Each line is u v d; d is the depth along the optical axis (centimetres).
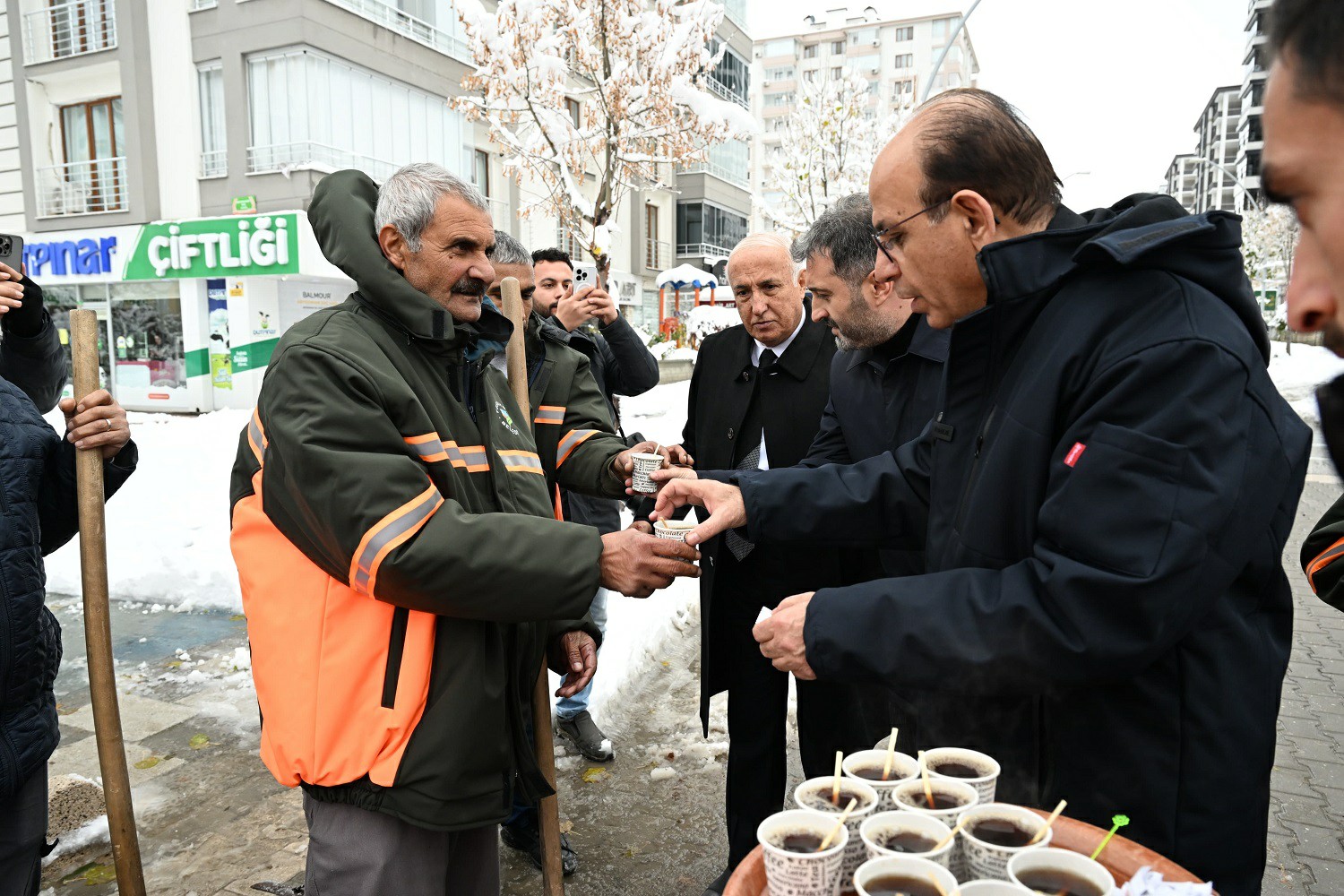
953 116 130
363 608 153
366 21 1481
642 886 259
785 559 241
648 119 1099
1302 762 339
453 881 184
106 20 1499
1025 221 132
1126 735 122
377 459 145
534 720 208
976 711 144
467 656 156
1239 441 109
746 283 250
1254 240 2716
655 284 2659
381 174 1541
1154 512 106
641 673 421
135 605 498
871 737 238
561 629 205
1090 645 109
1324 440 84
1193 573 106
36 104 1570
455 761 152
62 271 1583
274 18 1379
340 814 157
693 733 363
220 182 1465
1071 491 113
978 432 137
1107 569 108
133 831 196
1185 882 101
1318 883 262
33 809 178
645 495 212
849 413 233
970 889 95
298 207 1403
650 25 1073
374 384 152
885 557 220
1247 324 121
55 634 184
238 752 328
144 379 1561
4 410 182
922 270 138
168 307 1520
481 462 173
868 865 99
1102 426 112
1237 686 122
